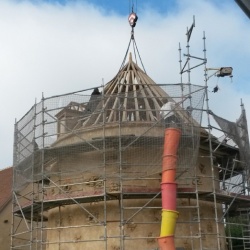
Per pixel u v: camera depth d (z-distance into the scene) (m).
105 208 20.06
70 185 22.44
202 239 21.67
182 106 21.81
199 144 22.30
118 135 21.56
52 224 23.52
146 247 20.64
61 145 23.34
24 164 24.94
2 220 32.03
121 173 20.64
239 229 32.81
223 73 26.48
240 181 26.28
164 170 20.11
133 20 28.19
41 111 23.36
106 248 19.73
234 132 24.64
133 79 25.83
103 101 22.27
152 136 21.62
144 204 21.30
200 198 21.94
